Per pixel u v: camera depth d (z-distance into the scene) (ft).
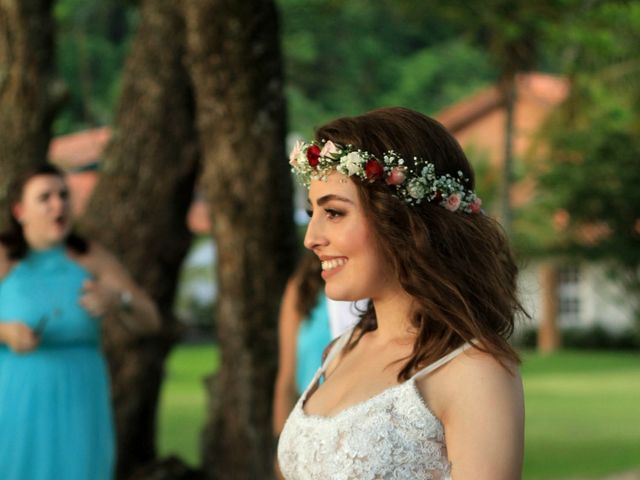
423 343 9.05
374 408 8.96
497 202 102.63
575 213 94.43
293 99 152.66
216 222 25.59
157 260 28.84
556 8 43.88
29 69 27.02
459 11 45.06
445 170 9.36
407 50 165.27
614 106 66.69
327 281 9.47
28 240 20.36
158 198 28.76
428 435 8.86
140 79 28.94
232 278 25.46
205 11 24.38
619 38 45.47
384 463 8.83
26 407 19.70
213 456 26.17
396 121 9.39
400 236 9.09
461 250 9.20
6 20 27.02
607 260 99.45
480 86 163.63
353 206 9.23
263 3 24.54
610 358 102.12
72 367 20.04
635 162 90.89
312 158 9.30
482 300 9.12
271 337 25.63
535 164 95.61
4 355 19.97
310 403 9.68
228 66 24.58
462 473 8.64
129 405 28.17
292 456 9.36
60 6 64.28
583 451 43.34
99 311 20.16
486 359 8.79
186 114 28.94
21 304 19.92
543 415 56.18
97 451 20.24
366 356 9.61
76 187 112.37
